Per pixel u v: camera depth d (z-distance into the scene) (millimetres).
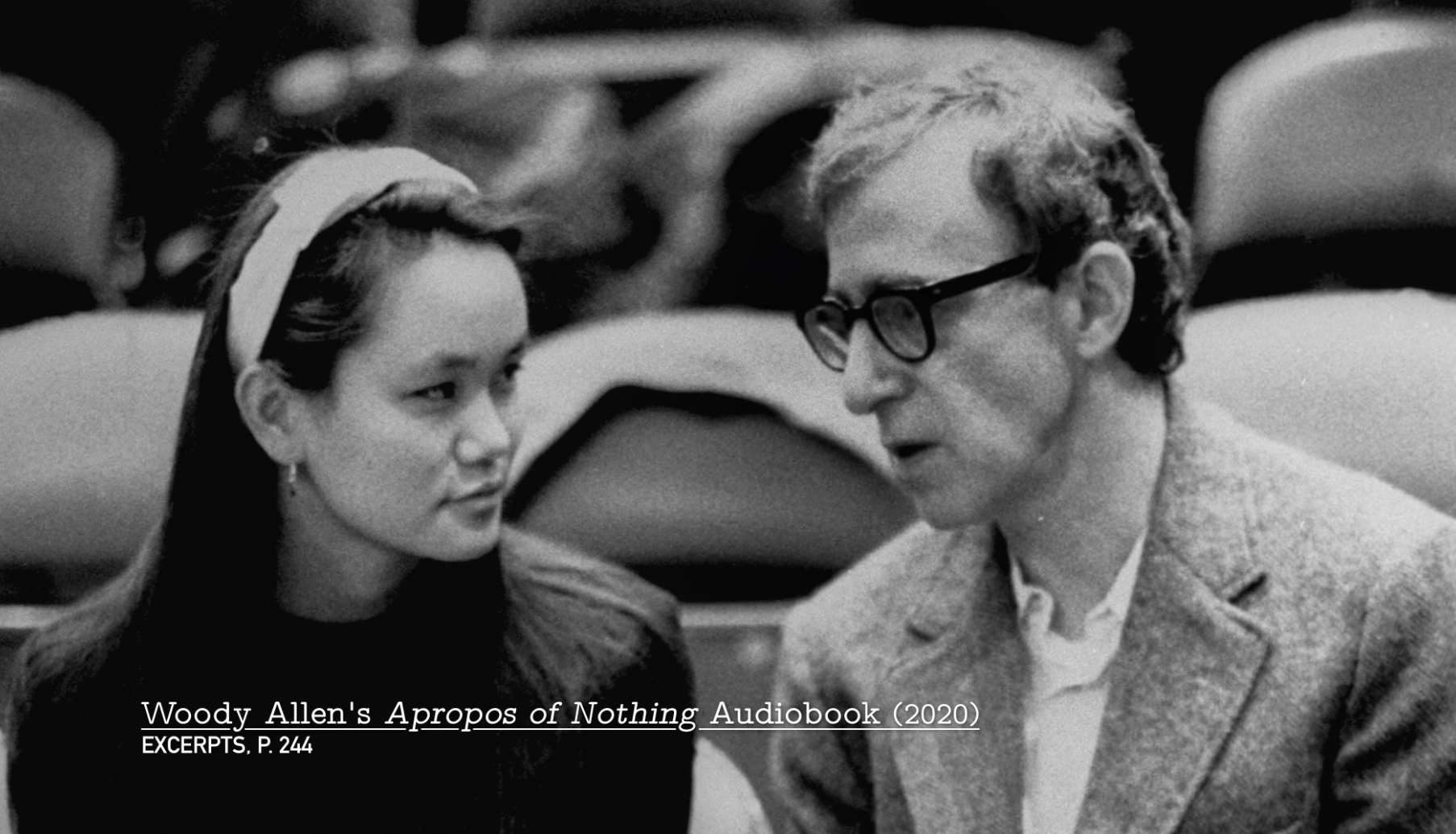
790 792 4211
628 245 5930
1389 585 3467
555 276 5734
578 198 5918
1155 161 3699
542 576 4148
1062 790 3762
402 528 3686
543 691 3904
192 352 5379
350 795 3873
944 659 3893
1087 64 6168
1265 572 3580
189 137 6176
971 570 3943
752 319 5441
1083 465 3643
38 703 3941
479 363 3646
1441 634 3430
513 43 6820
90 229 6000
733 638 4883
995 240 3461
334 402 3648
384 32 6672
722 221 5836
